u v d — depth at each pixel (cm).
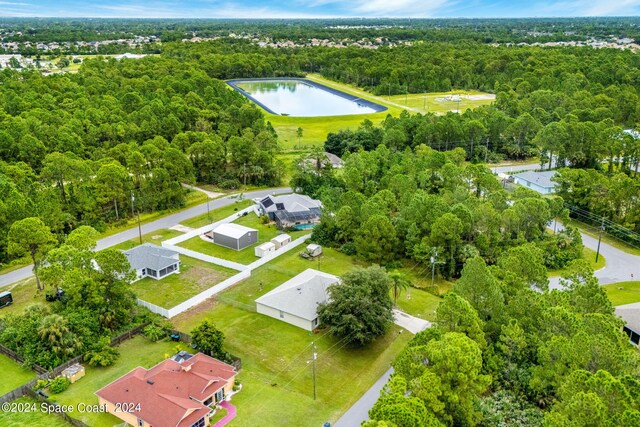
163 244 8956
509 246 8288
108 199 9644
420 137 14150
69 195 9625
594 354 4478
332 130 17700
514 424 4581
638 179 10906
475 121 14150
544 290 6259
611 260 8675
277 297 6769
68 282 6078
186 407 4650
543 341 5212
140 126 14075
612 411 3831
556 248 8619
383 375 5612
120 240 9175
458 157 12194
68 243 7031
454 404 4344
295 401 5128
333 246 9050
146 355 5856
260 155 12450
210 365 5366
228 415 4872
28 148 11469
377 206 8525
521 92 19700
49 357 5503
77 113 14175
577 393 3869
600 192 10250
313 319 6366
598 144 12531
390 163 11938
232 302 7131
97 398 5075
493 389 5144
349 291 6141
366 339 5847
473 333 5069
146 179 10556
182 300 7181
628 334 6100
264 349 6031
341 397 5228
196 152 12219
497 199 9006
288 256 8662
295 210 10188
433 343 4509
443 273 8012
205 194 11769
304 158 11738
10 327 6003
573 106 16750
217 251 8894
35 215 8319
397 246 8362
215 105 16688
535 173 12262
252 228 9894
